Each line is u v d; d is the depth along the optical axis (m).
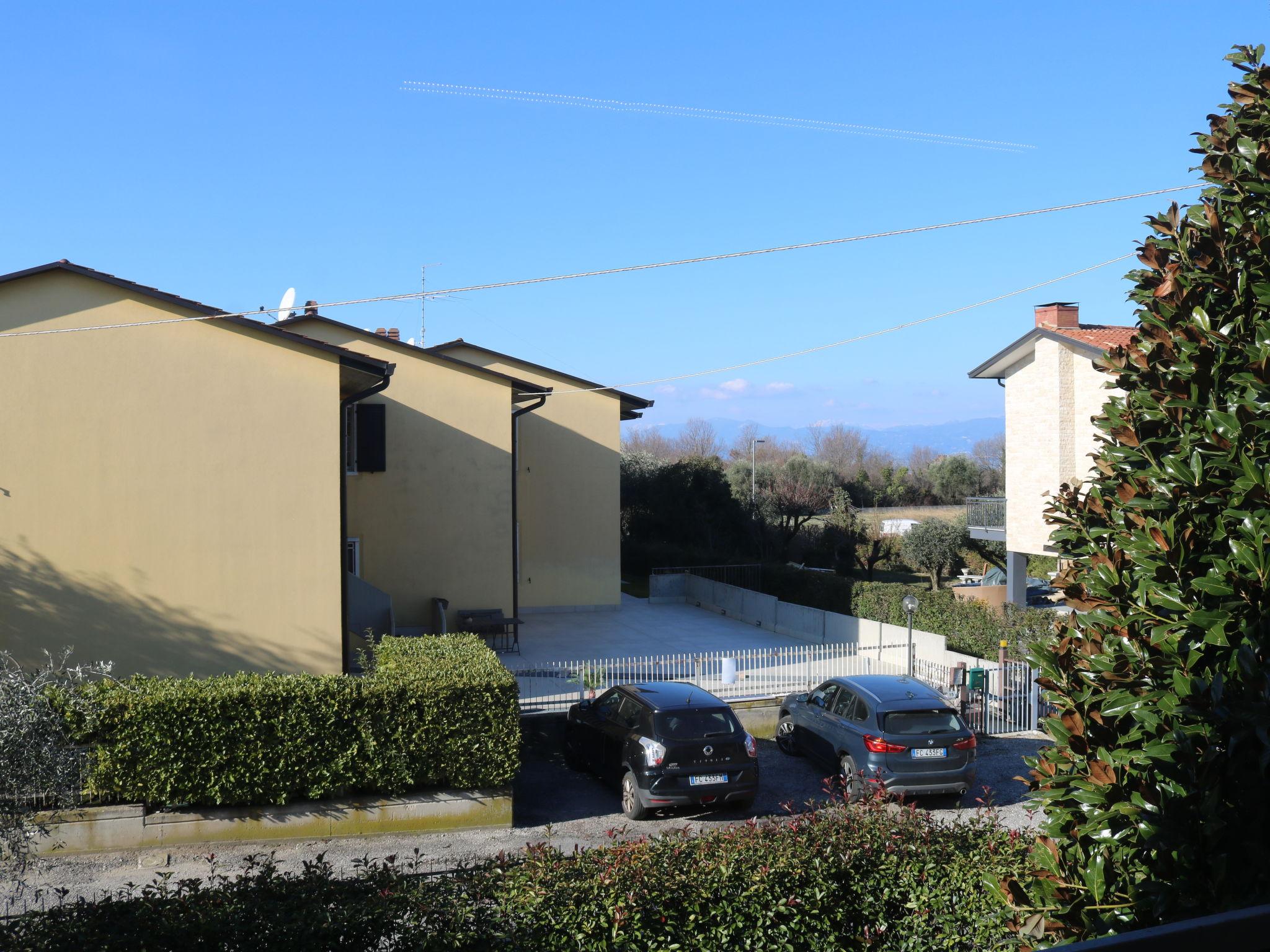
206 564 14.77
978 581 39.41
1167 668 4.30
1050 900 4.42
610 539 29.89
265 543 14.98
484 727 12.31
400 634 23.25
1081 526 5.23
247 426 14.95
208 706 11.52
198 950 6.50
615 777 13.45
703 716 12.96
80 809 11.20
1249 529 4.13
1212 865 3.78
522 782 14.42
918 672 19.14
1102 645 4.73
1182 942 1.77
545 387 28.14
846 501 45.56
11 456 14.12
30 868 9.77
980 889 6.99
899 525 50.62
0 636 14.00
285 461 15.08
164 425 14.66
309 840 11.82
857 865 7.31
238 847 11.52
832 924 7.17
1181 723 4.06
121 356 14.53
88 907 6.82
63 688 11.30
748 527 41.69
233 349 14.93
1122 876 4.26
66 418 14.31
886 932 7.14
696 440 92.81
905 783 13.14
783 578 31.91
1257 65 5.08
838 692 14.65
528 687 17.84
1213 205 5.05
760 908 7.00
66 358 14.34
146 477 14.57
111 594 14.41
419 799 12.20
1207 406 4.71
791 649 20.39
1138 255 5.35
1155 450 4.93
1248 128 5.02
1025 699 17.38
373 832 12.04
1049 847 4.57
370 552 23.83
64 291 14.37
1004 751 16.23
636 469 43.09
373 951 6.63
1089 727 4.56
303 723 11.79
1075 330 26.55
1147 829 4.05
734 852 7.36
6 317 14.16
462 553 24.30
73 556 14.30
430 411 24.20
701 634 25.98
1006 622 21.77
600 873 7.10
